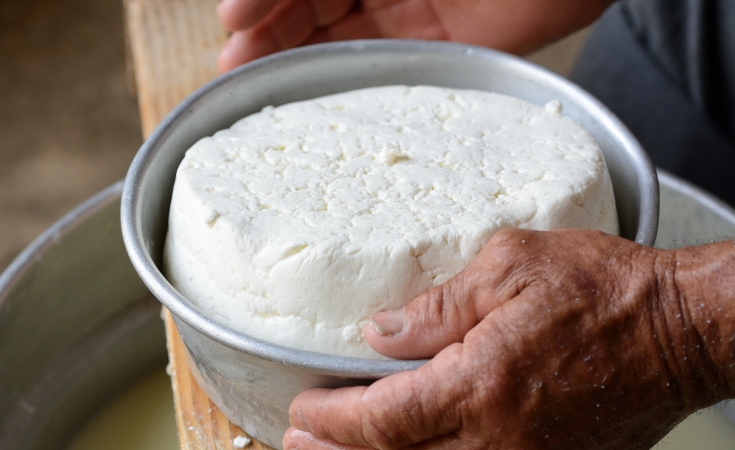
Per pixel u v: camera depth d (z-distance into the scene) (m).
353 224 0.56
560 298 0.52
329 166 0.60
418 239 0.55
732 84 0.85
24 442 0.69
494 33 0.77
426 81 0.69
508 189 0.58
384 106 0.65
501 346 0.51
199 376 0.61
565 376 0.51
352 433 0.53
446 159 0.60
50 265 0.70
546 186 0.58
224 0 0.72
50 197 1.45
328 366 0.51
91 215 0.72
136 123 1.61
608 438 0.54
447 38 0.78
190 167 0.60
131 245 0.55
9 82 1.67
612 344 0.52
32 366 0.71
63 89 1.66
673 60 0.89
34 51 1.74
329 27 0.76
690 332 0.52
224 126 0.66
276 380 0.54
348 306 0.55
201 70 0.82
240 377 0.56
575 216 0.58
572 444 0.53
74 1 1.86
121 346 0.76
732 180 0.90
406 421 0.52
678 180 0.74
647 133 0.94
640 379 0.52
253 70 0.65
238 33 0.74
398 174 0.59
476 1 0.75
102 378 0.75
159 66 0.82
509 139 0.62
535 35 0.78
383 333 0.53
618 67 0.95
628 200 0.62
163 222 0.62
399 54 0.68
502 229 0.56
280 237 0.55
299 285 0.55
